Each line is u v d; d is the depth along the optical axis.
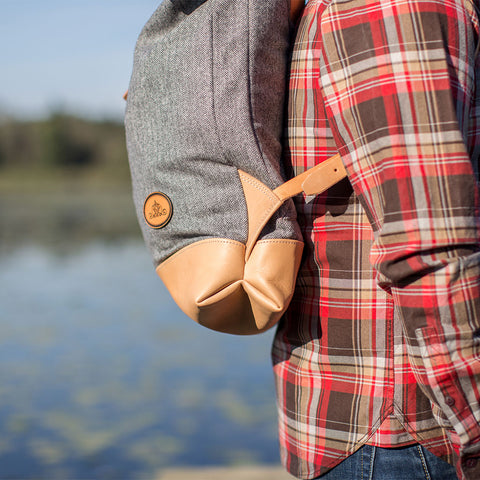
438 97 0.80
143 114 1.03
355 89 0.84
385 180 0.81
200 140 0.95
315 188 0.92
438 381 0.79
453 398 0.79
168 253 1.01
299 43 0.97
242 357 9.05
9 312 12.89
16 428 5.92
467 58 0.84
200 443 5.41
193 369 8.32
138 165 1.05
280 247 0.93
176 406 6.61
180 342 10.12
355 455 0.93
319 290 0.98
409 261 0.79
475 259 0.78
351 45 0.85
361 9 0.85
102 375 8.02
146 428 5.87
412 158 0.80
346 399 0.93
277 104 0.96
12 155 77.81
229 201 0.94
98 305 13.74
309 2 0.99
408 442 0.90
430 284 0.78
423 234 0.78
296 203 0.99
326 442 0.95
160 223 1.00
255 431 5.76
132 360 8.86
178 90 0.97
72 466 4.86
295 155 0.97
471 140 0.92
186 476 3.17
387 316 0.92
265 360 8.84
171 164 0.98
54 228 33.12
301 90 0.96
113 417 6.23
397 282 0.81
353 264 0.94
